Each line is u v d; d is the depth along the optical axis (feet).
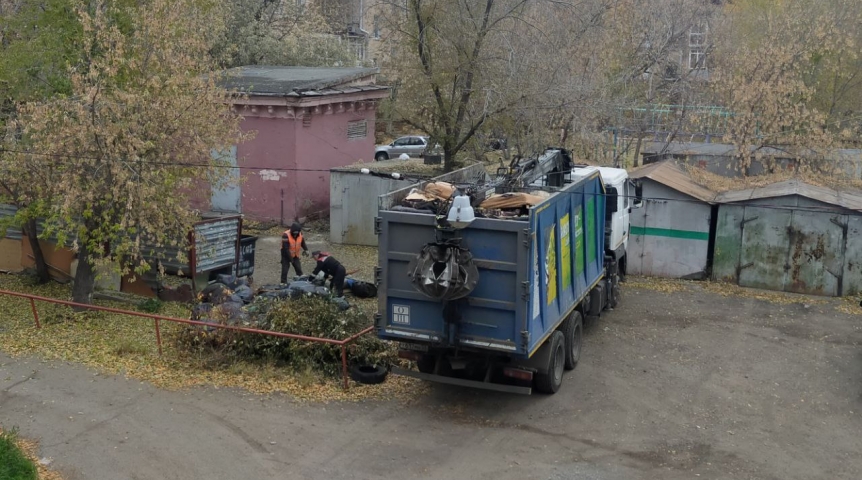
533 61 71.05
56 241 59.31
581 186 43.19
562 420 36.60
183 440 33.04
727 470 31.86
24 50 52.01
